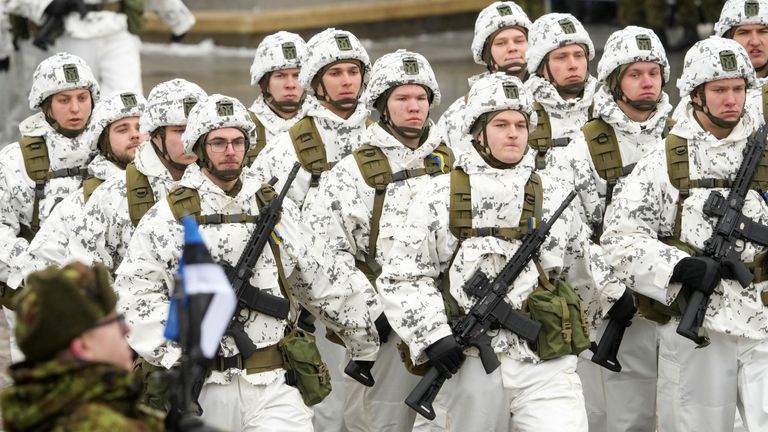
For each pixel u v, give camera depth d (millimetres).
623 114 12047
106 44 19000
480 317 9883
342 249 11141
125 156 11672
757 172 10758
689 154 10781
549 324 9914
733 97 10703
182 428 6145
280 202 9602
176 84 10500
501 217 10047
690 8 28594
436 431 10398
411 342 9922
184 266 6047
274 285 9617
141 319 9383
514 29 14648
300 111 13711
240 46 31406
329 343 12164
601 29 30891
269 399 9547
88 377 5797
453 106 13461
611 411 12289
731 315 10625
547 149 12945
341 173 11180
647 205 10836
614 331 11148
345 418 12141
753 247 10688
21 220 12570
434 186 10148
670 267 10539
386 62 11102
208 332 6023
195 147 9578
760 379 10734
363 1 32500
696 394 10914
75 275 5828
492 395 9969
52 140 12562
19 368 5820
